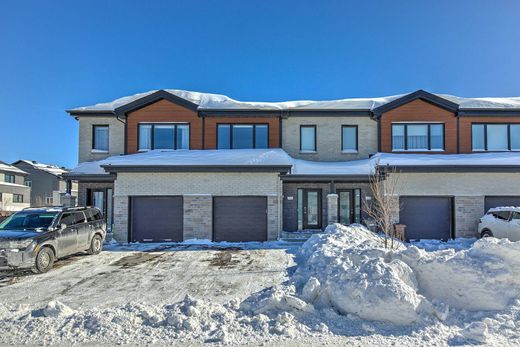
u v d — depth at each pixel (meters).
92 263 10.96
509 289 6.21
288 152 18.83
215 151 17.52
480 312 5.96
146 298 7.41
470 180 15.97
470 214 15.88
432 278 6.64
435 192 15.89
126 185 15.59
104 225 13.10
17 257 9.45
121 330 5.41
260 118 18.70
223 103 19.22
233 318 5.86
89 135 18.97
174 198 15.72
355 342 5.03
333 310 6.10
